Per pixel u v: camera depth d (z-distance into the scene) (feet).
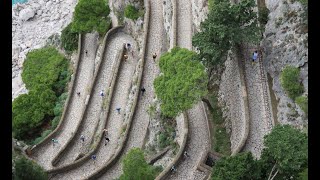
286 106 217.77
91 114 293.43
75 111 301.22
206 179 216.54
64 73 339.57
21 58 379.96
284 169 174.60
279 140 176.14
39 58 348.59
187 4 291.79
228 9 223.30
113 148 268.41
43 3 407.23
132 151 209.56
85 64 328.08
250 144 217.77
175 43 274.16
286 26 224.74
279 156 173.06
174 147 244.01
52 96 315.17
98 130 281.74
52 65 342.64
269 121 221.87
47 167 268.21
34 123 302.66
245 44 244.22
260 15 238.89
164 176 222.07
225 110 243.19
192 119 246.88
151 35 299.58
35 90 319.06
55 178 252.42
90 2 321.32
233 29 223.92
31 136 303.07
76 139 281.74
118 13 337.93
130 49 314.35
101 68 310.86
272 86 229.04
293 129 180.55
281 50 225.35
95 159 262.47
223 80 249.75
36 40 388.78
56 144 281.54
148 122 265.13
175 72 232.53
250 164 177.99
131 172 205.05
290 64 219.61
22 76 343.67
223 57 233.14
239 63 238.89
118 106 288.10
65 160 271.90
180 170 225.97
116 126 279.90
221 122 242.78
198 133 240.12
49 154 276.00
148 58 289.12
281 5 229.25
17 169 204.64
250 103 228.43
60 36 367.86
